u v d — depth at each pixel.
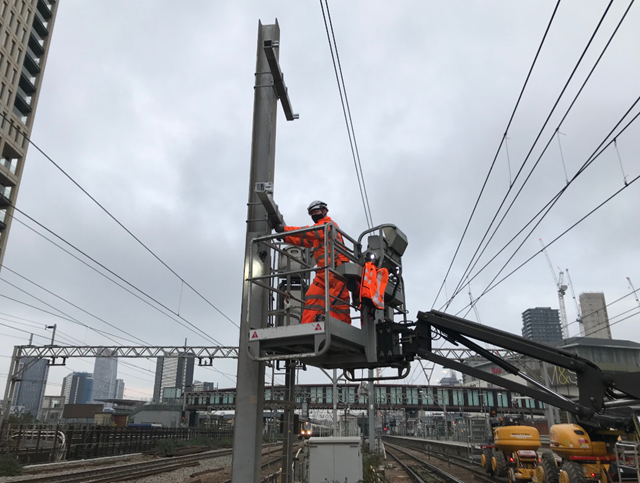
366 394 39.44
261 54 7.11
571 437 12.27
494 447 19.52
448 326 6.11
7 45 54.84
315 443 12.02
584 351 66.88
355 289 5.79
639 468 11.57
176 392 79.56
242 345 5.94
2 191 53.75
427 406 70.81
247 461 5.52
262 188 6.16
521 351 5.90
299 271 5.26
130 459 30.56
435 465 27.48
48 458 26.91
